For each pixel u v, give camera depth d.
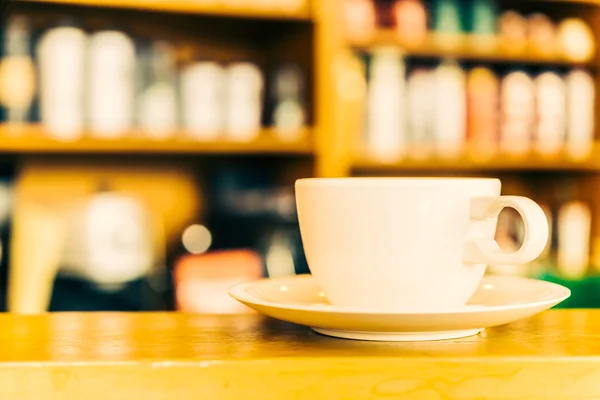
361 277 0.80
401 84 2.07
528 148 2.18
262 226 2.00
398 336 0.78
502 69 2.37
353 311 0.71
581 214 2.27
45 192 2.12
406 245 0.78
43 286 1.99
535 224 0.75
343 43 2.03
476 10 2.15
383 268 0.79
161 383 0.68
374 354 0.71
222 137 1.94
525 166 2.18
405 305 0.81
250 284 0.96
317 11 2.00
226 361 0.68
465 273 0.81
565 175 2.54
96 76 1.87
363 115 2.05
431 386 0.68
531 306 0.73
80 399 0.67
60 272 1.85
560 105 2.22
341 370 0.68
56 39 1.84
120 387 0.67
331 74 2.00
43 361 0.67
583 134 2.26
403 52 2.12
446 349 0.74
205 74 1.93
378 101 2.05
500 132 2.17
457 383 0.69
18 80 1.83
